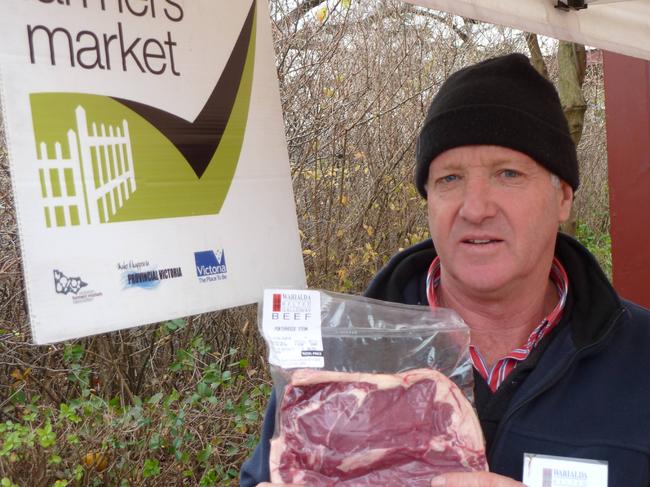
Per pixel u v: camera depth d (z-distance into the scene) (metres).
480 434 1.40
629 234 3.91
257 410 4.32
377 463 1.37
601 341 1.58
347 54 5.75
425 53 6.38
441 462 1.38
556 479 1.48
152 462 3.78
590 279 1.72
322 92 5.40
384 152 6.05
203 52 1.67
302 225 5.52
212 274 1.66
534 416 1.55
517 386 1.59
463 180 1.62
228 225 1.70
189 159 1.64
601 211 10.24
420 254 1.87
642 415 1.54
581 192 9.96
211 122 1.68
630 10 2.90
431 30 6.44
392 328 1.53
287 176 1.84
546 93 1.67
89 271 1.45
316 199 5.52
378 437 1.38
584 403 1.56
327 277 5.51
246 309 5.02
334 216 5.70
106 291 1.47
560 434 1.52
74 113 1.44
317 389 1.44
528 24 2.59
